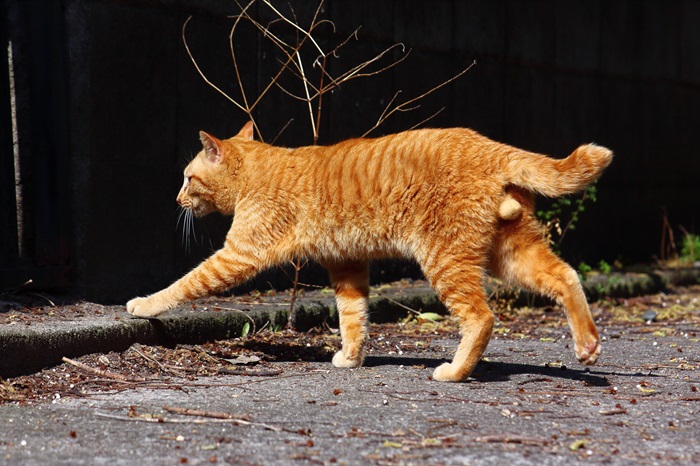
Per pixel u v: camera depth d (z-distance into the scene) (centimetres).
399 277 980
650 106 1327
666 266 1282
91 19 711
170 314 681
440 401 510
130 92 741
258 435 431
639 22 1297
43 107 707
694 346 746
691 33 1419
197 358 635
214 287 621
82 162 716
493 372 613
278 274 865
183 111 781
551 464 391
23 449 408
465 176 554
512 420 468
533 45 1112
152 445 414
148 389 542
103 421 459
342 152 605
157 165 765
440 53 1000
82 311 672
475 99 1041
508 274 570
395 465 386
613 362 661
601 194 1227
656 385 571
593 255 1213
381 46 938
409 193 567
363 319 634
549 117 1145
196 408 487
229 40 812
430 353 702
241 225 621
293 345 706
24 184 700
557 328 858
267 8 837
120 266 743
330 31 890
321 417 466
